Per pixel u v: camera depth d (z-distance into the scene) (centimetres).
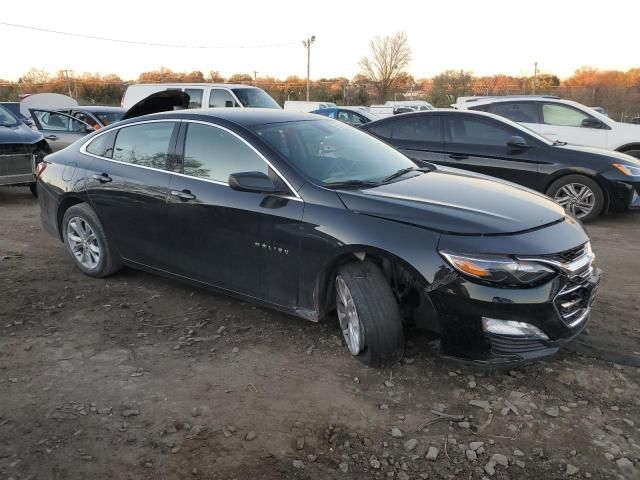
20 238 659
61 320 424
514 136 747
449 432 290
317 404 313
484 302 304
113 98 5428
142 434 288
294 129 422
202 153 419
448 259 308
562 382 335
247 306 446
